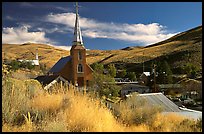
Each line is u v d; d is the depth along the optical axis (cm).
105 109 1080
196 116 1274
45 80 2673
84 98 1060
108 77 3525
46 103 929
